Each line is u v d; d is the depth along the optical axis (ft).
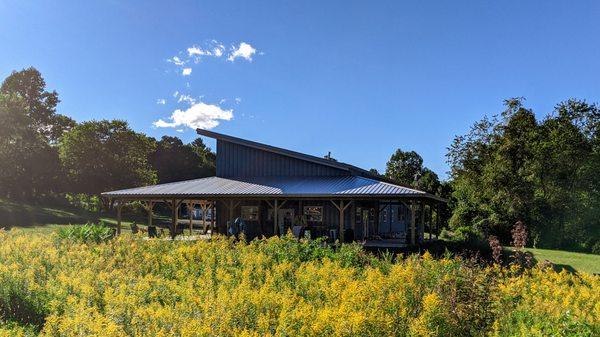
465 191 141.49
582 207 121.70
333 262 37.24
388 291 25.43
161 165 283.38
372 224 100.42
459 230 116.16
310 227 85.92
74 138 194.49
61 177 188.75
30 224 120.88
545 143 128.26
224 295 24.34
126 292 26.84
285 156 96.22
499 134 148.36
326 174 92.99
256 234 89.51
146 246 42.04
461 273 26.20
